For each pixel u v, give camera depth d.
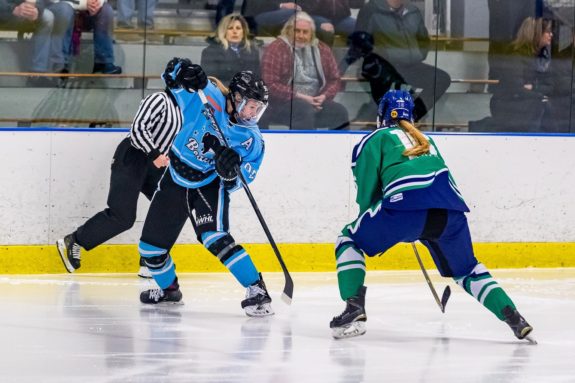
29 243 13.21
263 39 14.17
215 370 8.58
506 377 8.54
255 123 10.62
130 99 13.84
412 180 9.29
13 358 8.87
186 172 10.78
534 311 11.55
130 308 11.23
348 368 8.72
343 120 14.45
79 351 9.16
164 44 13.88
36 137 13.16
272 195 13.90
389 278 13.59
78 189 13.33
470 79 14.72
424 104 14.65
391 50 14.48
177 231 11.14
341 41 14.36
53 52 13.55
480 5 14.62
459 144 14.41
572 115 15.03
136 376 8.33
